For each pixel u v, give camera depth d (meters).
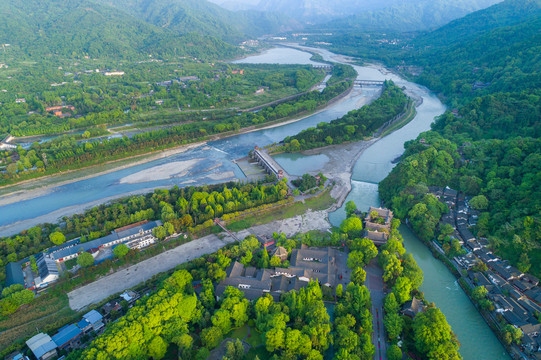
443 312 196.25
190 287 197.12
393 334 169.38
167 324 168.00
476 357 170.12
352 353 156.88
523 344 168.88
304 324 173.38
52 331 181.12
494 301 193.25
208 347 163.88
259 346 169.50
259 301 179.12
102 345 150.50
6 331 184.62
